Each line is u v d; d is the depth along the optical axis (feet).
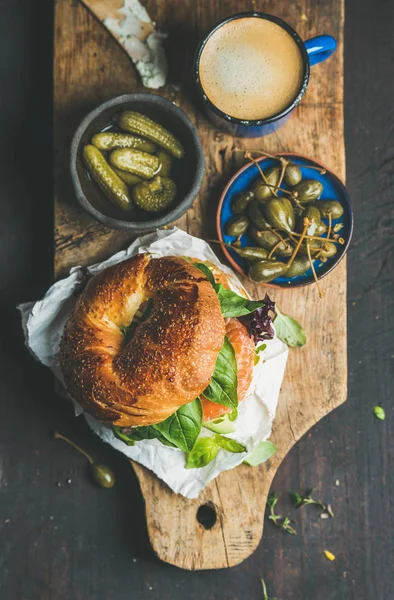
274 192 2.18
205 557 2.28
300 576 2.52
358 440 2.56
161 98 2.13
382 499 2.55
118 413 1.95
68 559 2.50
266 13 2.21
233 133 2.27
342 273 2.32
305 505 2.54
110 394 1.93
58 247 2.28
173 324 1.90
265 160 2.23
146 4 2.32
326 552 2.53
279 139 2.32
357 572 2.53
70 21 2.32
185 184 2.18
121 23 2.32
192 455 2.18
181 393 1.90
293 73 2.12
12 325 2.51
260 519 2.29
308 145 2.33
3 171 2.54
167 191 2.15
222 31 2.13
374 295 2.58
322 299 2.32
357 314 2.58
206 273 2.02
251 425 2.25
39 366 2.50
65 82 2.31
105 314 2.02
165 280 1.98
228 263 2.29
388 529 2.55
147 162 2.15
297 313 2.31
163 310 1.93
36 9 2.57
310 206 2.21
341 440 2.56
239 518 2.29
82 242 2.29
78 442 2.49
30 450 2.50
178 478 2.25
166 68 2.32
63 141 2.30
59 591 2.50
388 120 2.59
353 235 2.58
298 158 2.21
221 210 2.22
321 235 2.22
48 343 2.24
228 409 2.08
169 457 2.24
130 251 2.26
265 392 2.24
